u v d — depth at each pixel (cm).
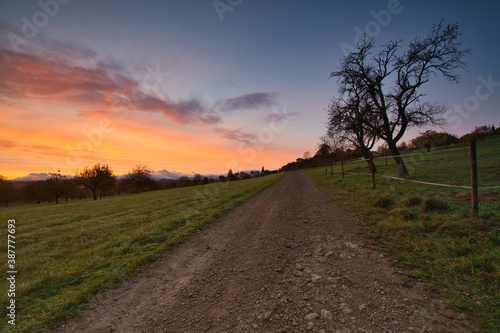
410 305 275
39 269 511
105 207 1923
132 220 1042
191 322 284
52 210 2142
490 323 229
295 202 1131
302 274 387
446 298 280
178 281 405
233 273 418
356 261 411
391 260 396
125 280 419
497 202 590
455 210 586
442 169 1498
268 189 1984
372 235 524
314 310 285
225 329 264
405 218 598
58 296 365
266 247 538
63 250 651
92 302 347
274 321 270
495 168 1216
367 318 260
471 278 310
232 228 753
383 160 3356
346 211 791
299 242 548
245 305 311
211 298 338
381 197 803
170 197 2220
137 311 319
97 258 538
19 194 5472
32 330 280
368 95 2058
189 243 626
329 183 1778
